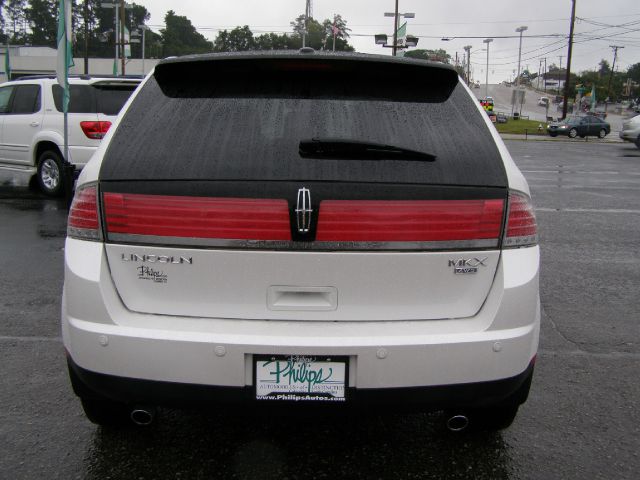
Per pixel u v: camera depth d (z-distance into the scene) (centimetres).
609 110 11088
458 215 237
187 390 236
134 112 256
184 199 233
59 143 1001
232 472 272
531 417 328
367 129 246
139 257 239
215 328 235
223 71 265
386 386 234
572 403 345
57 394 343
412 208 234
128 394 241
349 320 238
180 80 267
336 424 315
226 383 233
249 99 256
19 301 502
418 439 302
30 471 270
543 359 408
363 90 261
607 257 695
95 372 241
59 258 635
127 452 286
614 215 973
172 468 274
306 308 237
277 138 241
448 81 269
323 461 281
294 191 231
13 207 930
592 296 550
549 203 1093
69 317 247
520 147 2922
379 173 234
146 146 244
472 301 243
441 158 241
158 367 234
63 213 884
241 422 315
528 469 279
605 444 302
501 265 242
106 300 239
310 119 248
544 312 504
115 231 240
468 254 239
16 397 338
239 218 232
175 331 233
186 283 238
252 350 230
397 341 231
